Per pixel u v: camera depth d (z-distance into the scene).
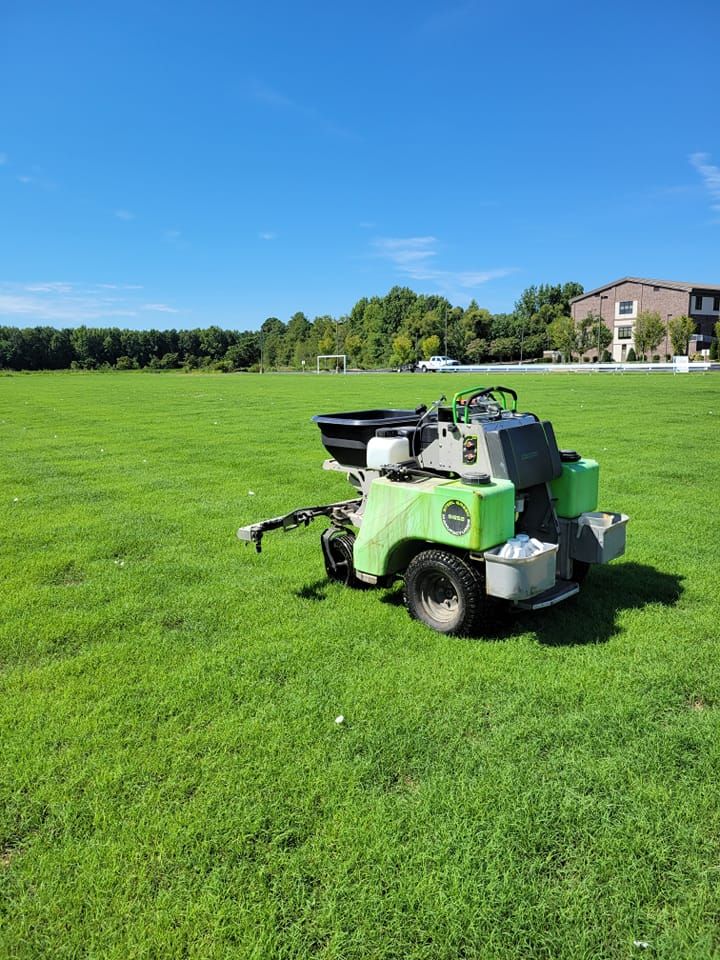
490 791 3.00
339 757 3.26
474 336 91.94
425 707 3.70
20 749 3.37
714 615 4.93
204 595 5.48
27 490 9.88
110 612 5.13
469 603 4.36
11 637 4.70
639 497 8.77
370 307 105.19
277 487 9.91
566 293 96.88
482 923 2.35
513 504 4.35
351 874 2.56
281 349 116.06
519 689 3.87
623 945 2.28
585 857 2.64
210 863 2.63
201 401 26.62
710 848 2.68
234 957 2.23
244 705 3.76
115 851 2.69
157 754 3.31
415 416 5.89
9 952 2.28
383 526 4.80
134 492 9.69
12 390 37.81
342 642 4.52
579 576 5.37
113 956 2.25
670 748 3.30
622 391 26.38
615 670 4.09
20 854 2.71
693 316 64.56
